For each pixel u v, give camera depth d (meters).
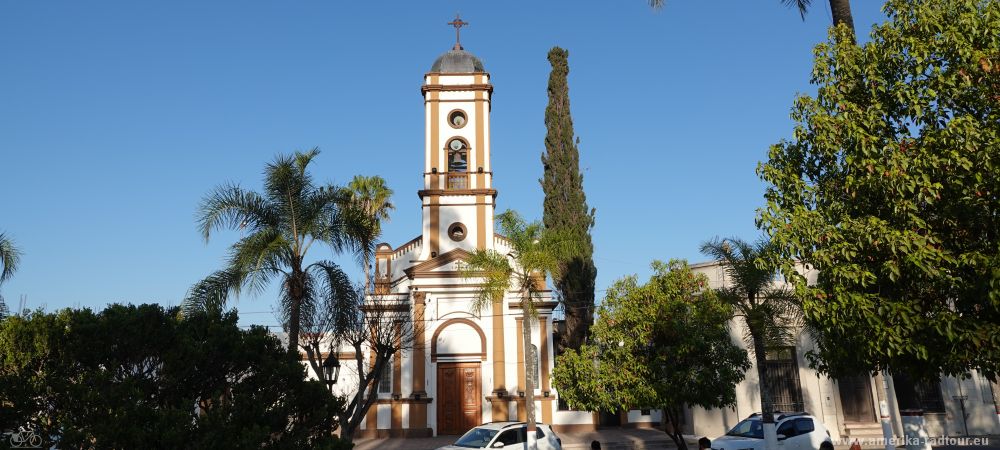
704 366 20.14
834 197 11.72
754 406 27.84
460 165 34.75
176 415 11.04
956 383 28.62
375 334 24.17
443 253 33.25
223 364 13.12
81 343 12.28
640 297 21.25
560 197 35.16
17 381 11.15
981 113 10.66
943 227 10.51
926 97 10.97
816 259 11.06
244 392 12.38
